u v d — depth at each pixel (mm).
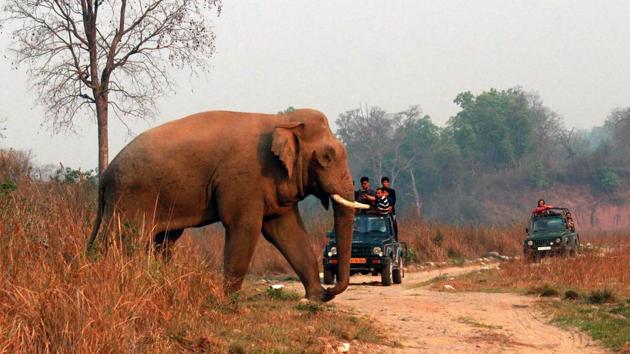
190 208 11508
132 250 9781
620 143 118562
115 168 11492
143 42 27750
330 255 19859
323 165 11898
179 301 9242
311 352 8320
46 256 8938
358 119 113688
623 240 39531
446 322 11703
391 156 110812
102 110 27531
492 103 112688
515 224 36000
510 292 16328
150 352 7441
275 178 11656
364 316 11461
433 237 30578
